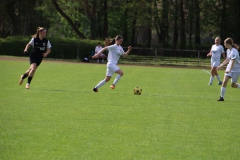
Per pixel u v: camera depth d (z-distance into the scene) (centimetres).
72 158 2006
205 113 3228
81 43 11306
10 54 11362
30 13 14938
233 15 14888
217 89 5047
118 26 16062
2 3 14100
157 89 4766
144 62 11106
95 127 2633
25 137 2355
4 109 3128
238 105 3697
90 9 15112
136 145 2253
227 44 3891
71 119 2847
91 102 3575
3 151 2094
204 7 14950
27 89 4312
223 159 2064
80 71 7212
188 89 4906
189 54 11925
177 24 14725
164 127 2692
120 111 3192
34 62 4334
